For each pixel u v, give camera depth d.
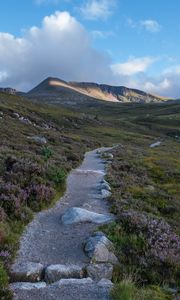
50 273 11.68
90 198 22.11
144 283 12.45
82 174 31.09
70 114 165.75
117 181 28.81
